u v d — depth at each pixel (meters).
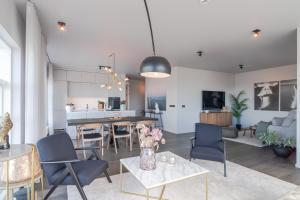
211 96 7.29
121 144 4.85
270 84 6.75
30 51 2.43
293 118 4.45
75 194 2.27
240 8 2.48
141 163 2.04
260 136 4.54
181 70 6.64
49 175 1.97
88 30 3.30
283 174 2.88
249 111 7.47
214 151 2.97
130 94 10.09
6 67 2.53
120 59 5.51
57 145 2.19
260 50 4.52
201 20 2.87
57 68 6.99
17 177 1.69
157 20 2.88
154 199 2.18
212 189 2.40
